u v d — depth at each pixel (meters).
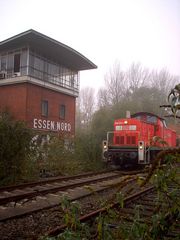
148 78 50.56
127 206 7.14
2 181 11.27
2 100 25.58
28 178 12.52
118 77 45.38
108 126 26.72
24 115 24.03
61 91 28.11
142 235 3.12
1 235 5.27
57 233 4.84
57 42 24.98
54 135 15.88
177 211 3.22
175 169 3.02
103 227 3.28
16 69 26.17
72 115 30.02
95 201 7.86
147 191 8.86
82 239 3.22
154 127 17.53
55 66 28.48
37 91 25.50
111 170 15.71
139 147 15.11
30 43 25.17
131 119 16.19
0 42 25.55
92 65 30.33
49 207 7.18
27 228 5.66
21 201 7.79
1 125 11.40
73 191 9.55
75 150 16.95
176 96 3.05
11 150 11.62
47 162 14.81
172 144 20.11
